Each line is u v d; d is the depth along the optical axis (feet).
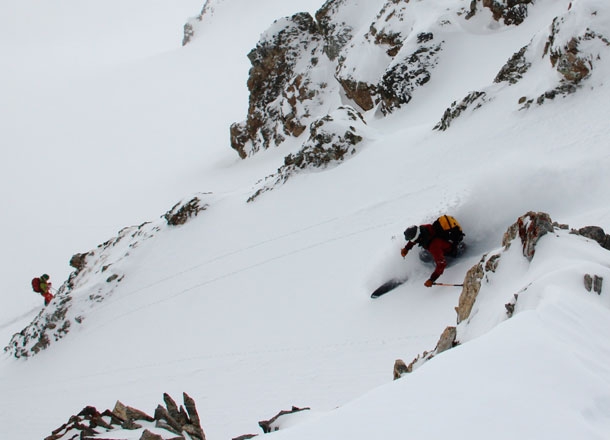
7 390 52.42
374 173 50.06
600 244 16.98
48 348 57.88
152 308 50.75
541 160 32.45
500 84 48.75
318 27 112.57
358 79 90.89
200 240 58.03
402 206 41.39
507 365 8.32
